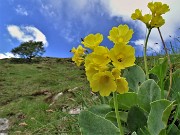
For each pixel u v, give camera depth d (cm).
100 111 16
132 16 15
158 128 12
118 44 10
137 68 17
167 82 16
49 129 24
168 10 14
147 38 15
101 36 11
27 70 230
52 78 168
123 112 15
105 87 10
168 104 12
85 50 14
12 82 170
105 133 12
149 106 14
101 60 10
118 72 10
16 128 60
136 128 14
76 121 21
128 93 14
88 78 10
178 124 14
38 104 65
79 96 26
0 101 103
